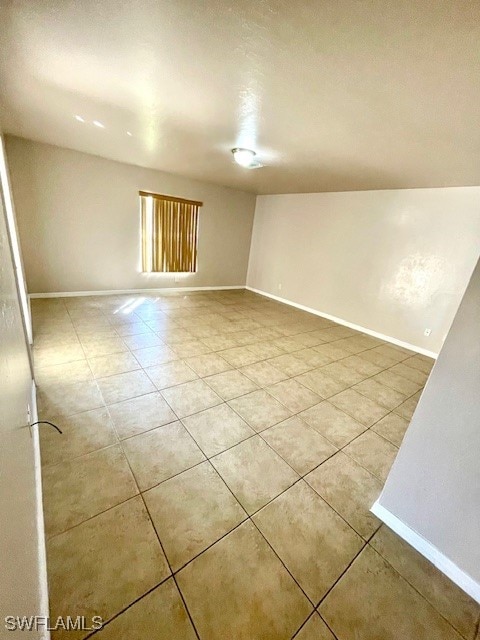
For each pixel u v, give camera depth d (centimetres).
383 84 155
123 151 385
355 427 229
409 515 142
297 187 501
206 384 269
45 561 116
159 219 536
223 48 140
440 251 381
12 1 117
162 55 152
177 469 172
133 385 254
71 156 422
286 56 141
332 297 525
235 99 194
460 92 151
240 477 171
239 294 651
